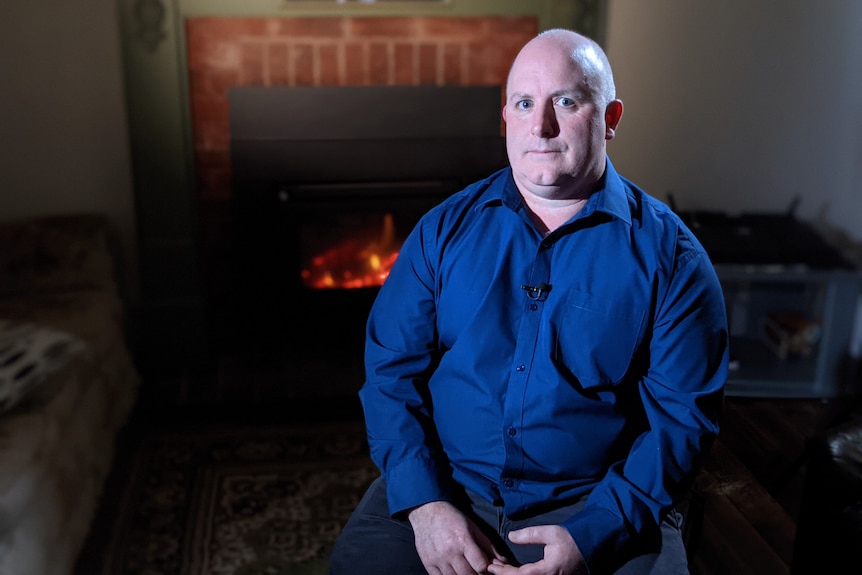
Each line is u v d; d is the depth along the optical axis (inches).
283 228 134.3
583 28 132.0
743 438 73.8
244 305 137.5
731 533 81.7
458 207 54.8
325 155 132.1
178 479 102.5
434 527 50.3
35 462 74.3
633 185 54.3
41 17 122.2
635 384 52.4
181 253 131.3
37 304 111.0
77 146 127.4
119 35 123.5
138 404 122.9
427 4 129.4
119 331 114.0
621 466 52.1
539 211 52.8
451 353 53.4
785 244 119.8
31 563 70.2
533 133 49.5
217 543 89.9
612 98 51.9
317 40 128.6
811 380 117.4
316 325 139.9
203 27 125.9
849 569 58.0
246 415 119.7
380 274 140.9
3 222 127.6
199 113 129.3
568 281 51.0
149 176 128.0
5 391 80.0
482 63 132.7
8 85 123.6
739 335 125.8
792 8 125.8
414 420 54.6
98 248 124.1
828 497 60.1
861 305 118.0
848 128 126.2
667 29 129.3
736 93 130.6
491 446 52.7
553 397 50.8
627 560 49.8
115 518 94.2
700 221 125.9
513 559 50.5
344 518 94.7
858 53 124.8
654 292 50.4
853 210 126.6
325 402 123.6
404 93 131.6
